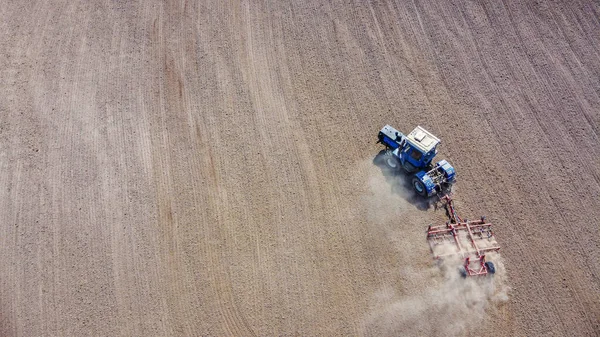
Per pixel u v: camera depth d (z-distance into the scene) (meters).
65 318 18.89
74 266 20.11
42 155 23.39
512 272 19.83
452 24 28.58
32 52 27.33
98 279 19.78
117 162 23.19
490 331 18.50
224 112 24.98
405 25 28.58
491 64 26.78
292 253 20.41
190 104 25.31
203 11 29.27
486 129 24.28
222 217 21.45
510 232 20.92
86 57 27.14
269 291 19.44
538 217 21.33
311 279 19.72
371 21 28.80
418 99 25.53
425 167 21.81
